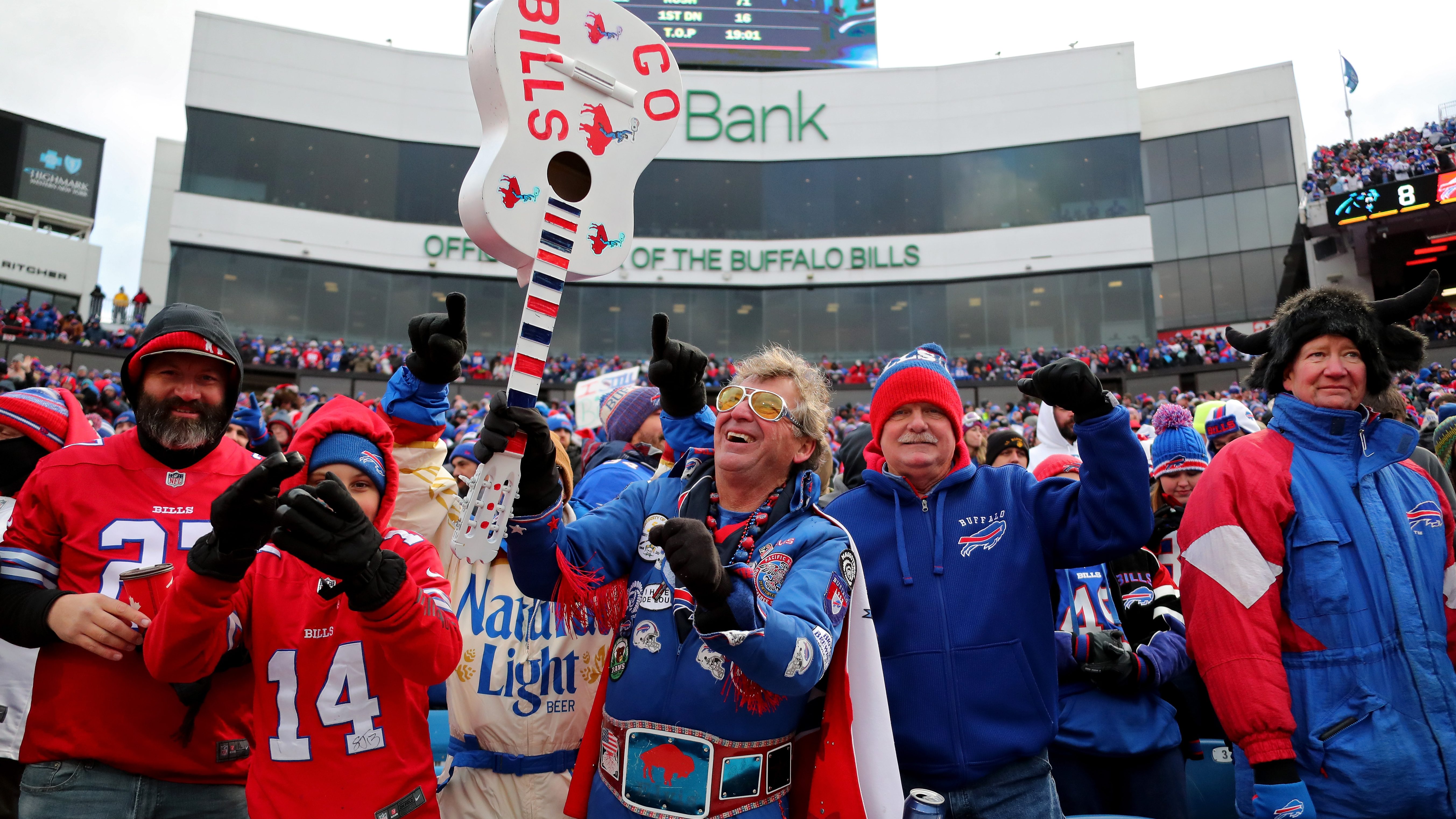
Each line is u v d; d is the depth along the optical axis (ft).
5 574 6.23
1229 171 86.63
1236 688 6.35
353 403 6.78
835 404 77.00
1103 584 8.93
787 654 4.57
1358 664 6.35
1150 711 7.98
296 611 6.04
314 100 76.59
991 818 6.18
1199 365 73.26
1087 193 79.05
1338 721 6.30
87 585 6.36
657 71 5.26
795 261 80.38
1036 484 6.90
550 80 4.81
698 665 5.21
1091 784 7.94
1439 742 6.13
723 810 5.07
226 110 74.54
